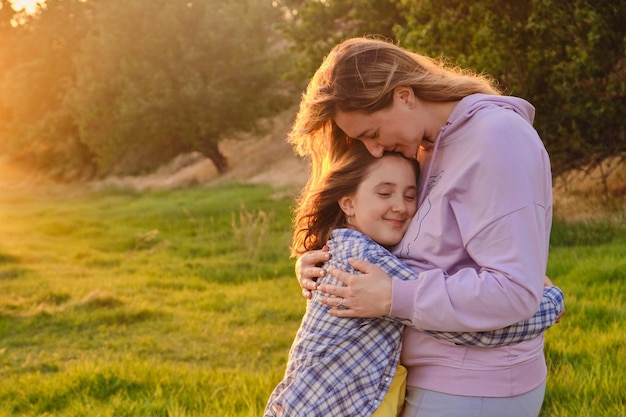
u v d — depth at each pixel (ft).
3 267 42.16
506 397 7.02
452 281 6.68
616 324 17.98
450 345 7.08
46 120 130.93
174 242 52.49
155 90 103.30
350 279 7.11
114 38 106.73
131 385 17.24
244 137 118.73
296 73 54.90
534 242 6.59
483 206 6.72
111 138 110.32
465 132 7.02
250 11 109.29
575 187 43.62
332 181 7.98
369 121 7.21
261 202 69.15
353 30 52.39
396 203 7.68
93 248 52.19
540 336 7.39
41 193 108.78
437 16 39.78
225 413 14.58
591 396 13.51
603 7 36.58
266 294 32.45
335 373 7.27
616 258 26.50
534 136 6.91
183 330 26.78
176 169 121.19
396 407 7.41
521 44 38.01
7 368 22.56
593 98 37.91
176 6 105.19
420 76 7.20
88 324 28.37
